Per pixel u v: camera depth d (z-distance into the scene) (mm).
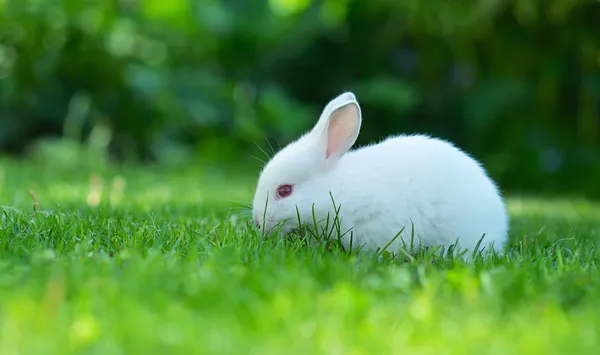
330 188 1248
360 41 3324
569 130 2916
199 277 1061
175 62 3330
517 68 2975
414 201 1230
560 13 2799
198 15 3258
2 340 949
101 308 996
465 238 1239
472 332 978
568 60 2895
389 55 3266
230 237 1234
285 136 3211
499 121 2955
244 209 1438
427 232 1231
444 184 1238
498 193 1305
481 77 3049
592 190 2688
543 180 2795
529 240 1370
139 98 3062
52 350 937
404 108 3043
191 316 992
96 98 3043
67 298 1020
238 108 3242
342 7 3283
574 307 1046
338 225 1235
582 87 2854
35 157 2779
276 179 1256
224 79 3395
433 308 1012
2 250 1143
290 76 3412
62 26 2984
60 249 1162
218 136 3244
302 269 1092
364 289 1057
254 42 3393
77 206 1510
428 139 1288
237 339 961
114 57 3027
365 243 1239
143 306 1002
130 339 955
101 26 3062
